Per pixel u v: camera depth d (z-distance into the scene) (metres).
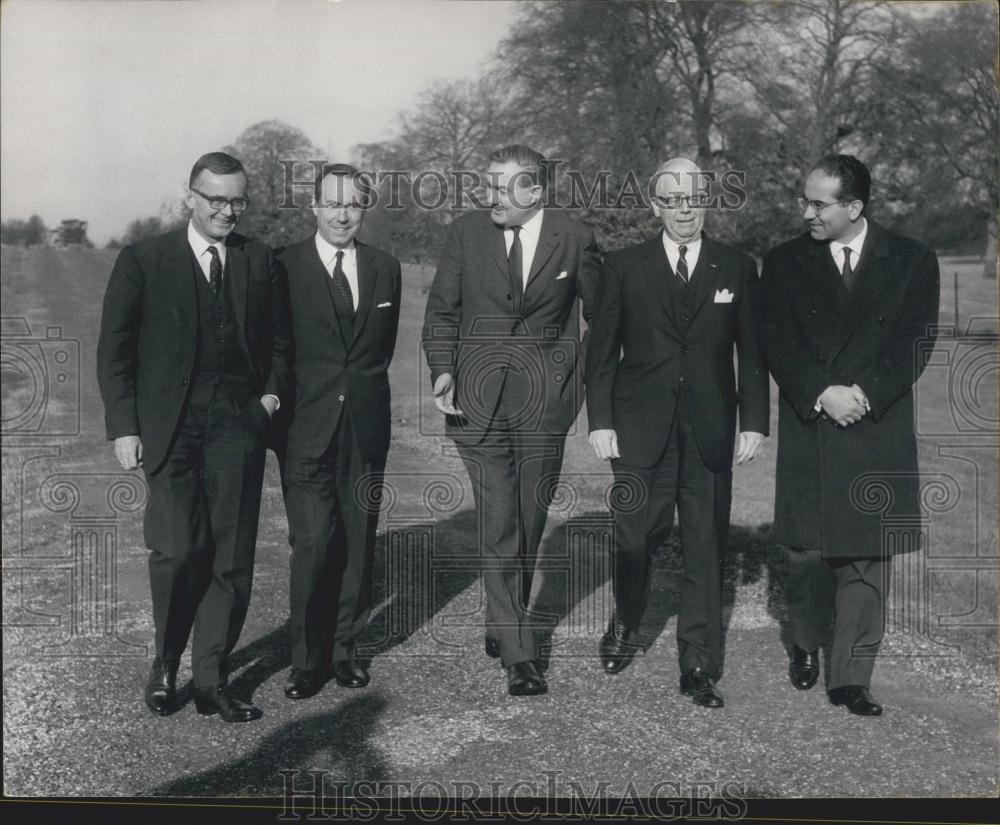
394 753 3.40
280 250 3.61
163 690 3.50
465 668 3.81
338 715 3.54
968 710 3.69
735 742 3.49
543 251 3.68
